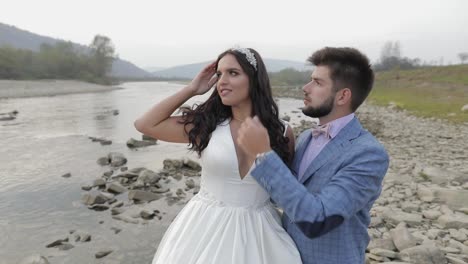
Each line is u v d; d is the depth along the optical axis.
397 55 107.88
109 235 6.21
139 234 6.25
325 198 1.62
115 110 27.59
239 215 2.12
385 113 28.66
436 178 8.16
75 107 30.31
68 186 8.94
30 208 7.50
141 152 13.02
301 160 2.08
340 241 1.84
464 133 16.95
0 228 6.50
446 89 44.66
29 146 13.85
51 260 5.39
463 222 5.57
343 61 1.84
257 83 2.17
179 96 2.33
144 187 8.79
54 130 17.95
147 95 51.16
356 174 1.67
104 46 92.81
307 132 2.21
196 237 2.13
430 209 6.43
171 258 2.13
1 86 52.94
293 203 1.60
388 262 4.30
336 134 1.88
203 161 2.24
